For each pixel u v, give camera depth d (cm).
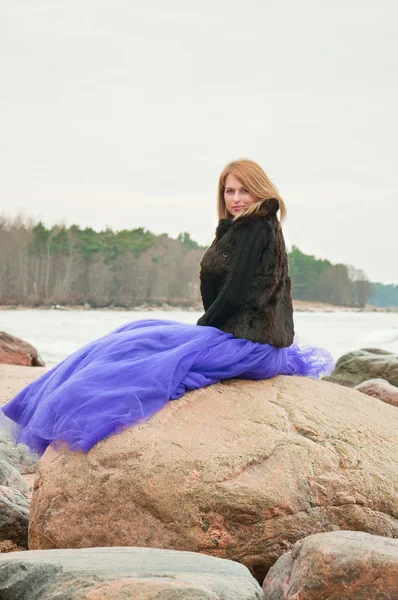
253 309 467
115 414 416
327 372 561
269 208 470
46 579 299
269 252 467
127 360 445
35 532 420
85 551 339
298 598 324
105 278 11181
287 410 446
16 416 471
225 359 459
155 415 424
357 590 314
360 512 405
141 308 11100
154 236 12519
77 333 4056
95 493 403
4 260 10369
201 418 425
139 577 291
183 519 388
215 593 282
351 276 15888
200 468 395
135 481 396
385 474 421
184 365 446
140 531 394
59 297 10469
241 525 389
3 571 306
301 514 395
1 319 6347
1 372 1288
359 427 450
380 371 1252
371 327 6544
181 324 484
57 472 418
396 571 310
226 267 473
